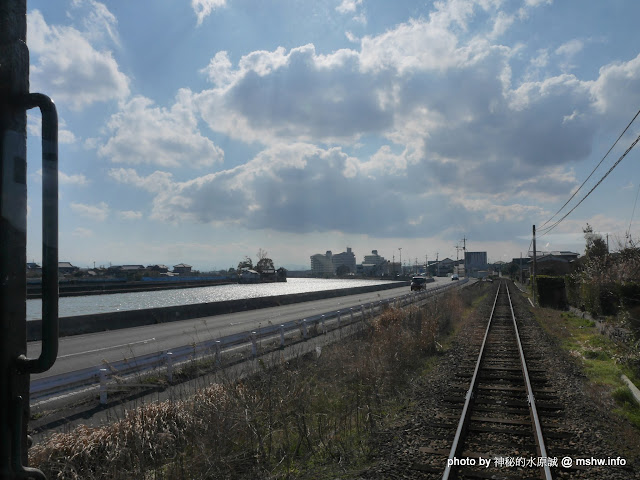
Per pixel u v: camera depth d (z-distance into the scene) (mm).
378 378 9711
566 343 16328
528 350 14969
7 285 1882
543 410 8453
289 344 15125
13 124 1970
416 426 7516
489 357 13844
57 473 5281
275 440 6953
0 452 1853
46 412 7773
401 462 6098
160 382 9500
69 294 71562
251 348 13117
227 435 6422
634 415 8078
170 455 6098
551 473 5699
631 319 12719
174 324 21859
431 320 17375
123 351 13883
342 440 7125
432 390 9891
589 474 5723
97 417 7691
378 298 43719
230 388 7758
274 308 31906
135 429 6207
